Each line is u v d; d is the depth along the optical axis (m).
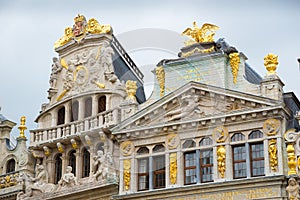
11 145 70.62
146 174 59.72
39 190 63.94
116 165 60.91
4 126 68.44
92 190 60.97
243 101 57.66
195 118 58.53
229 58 60.38
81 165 63.28
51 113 66.06
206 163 58.12
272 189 55.56
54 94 66.69
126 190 59.56
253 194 55.88
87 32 65.56
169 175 58.53
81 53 65.81
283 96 59.66
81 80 65.00
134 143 60.41
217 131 58.06
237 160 57.41
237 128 57.78
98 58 64.75
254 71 65.00
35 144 65.19
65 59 66.81
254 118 57.38
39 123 66.75
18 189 64.88
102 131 61.72
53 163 65.00
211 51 60.81
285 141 56.47
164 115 59.28
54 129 64.81
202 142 58.62
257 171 56.62
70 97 64.62
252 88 58.88
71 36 66.50
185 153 59.00
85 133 62.34
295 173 55.47
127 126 60.50
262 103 57.06
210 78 60.03
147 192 58.56
